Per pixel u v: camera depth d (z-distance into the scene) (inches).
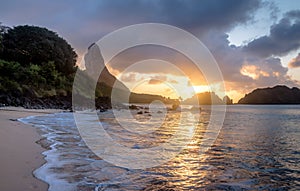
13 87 1472.7
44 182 196.4
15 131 453.4
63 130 558.9
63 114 1145.4
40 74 1956.2
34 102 1439.5
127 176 238.1
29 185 186.7
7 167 225.3
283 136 637.9
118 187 206.7
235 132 708.7
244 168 291.6
